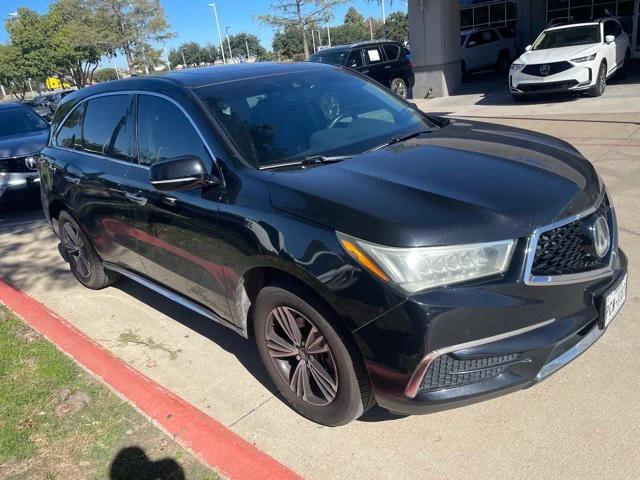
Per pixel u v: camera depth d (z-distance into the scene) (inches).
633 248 182.4
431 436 112.0
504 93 606.9
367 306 95.7
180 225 132.6
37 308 184.9
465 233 94.7
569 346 103.0
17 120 376.5
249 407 127.7
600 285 106.3
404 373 95.4
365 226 97.0
